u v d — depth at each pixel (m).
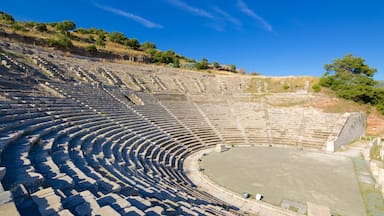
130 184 10.16
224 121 38.09
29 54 29.30
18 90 17.02
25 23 56.06
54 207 5.10
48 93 20.47
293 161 25.06
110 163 12.99
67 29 73.12
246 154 27.64
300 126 36.12
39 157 8.93
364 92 40.59
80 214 5.23
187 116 36.47
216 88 50.56
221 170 21.64
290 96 43.94
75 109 19.86
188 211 8.65
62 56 35.38
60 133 13.03
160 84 44.66
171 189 12.78
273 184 18.58
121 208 6.34
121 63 47.72
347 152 29.38
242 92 49.22
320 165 23.83
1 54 23.41
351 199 16.27
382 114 41.03
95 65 38.69
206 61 75.75
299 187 18.12
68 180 7.30
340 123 34.34
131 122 25.59
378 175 18.83
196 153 27.19
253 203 15.44
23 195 5.43
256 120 38.66
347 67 46.97
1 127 9.80
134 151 19.33
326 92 45.72
